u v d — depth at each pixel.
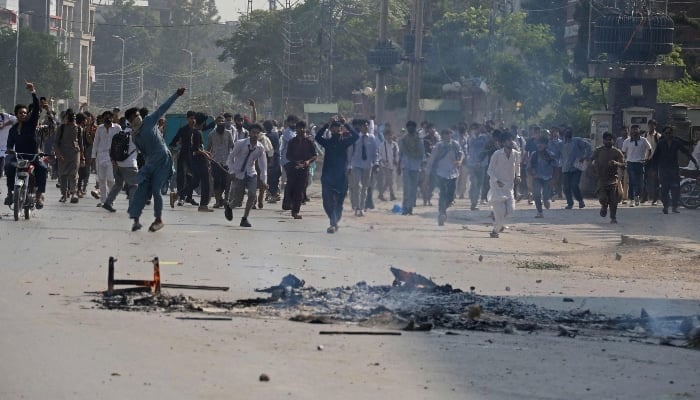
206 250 26.42
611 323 18.19
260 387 12.45
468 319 17.67
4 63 159.38
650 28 65.56
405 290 19.98
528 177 54.16
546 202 49.34
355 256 26.91
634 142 53.16
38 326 15.54
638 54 65.88
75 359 13.53
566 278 25.05
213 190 46.09
